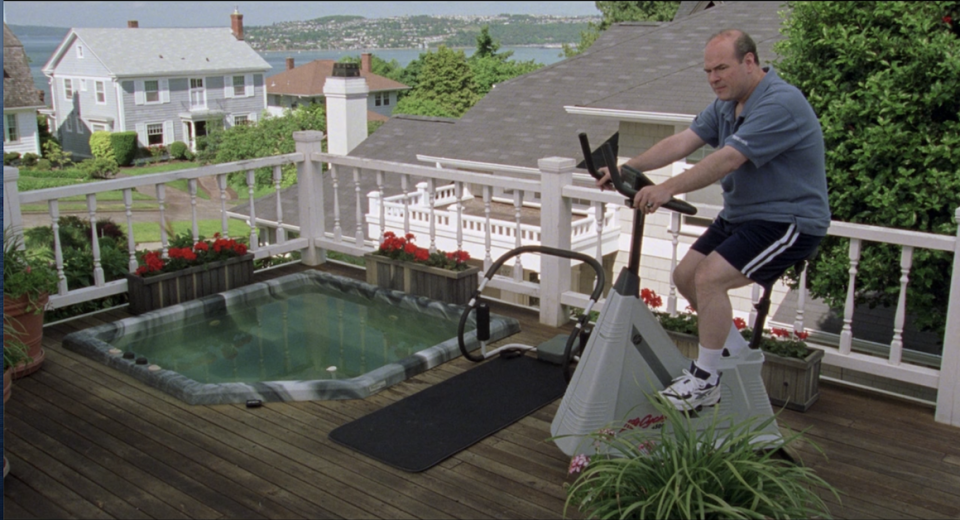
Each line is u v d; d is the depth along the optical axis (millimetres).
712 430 2463
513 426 3385
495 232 10867
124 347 4355
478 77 45844
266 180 32344
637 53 14711
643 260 11273
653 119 10500
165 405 3578
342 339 4492
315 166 5770
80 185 4582
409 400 3627
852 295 3748
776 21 13484
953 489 2926
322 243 5816
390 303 5020
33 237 6465
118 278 5270
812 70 8211
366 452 3135
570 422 2980
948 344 3398
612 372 2916
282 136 33594
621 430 2922
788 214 2734
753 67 2666
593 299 3678
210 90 42969
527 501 2809
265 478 2959
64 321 4668
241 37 45250
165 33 43000
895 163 7660
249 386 3637
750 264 2775
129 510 2746
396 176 14812
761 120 2592
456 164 13047
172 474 2982
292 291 5344
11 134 36031
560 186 4457
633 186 2760
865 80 7988
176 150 40688
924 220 7562
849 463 3104
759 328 3023
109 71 39344
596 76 14531
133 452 3146
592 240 10750
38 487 2889
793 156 2682
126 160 38969
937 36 7422
